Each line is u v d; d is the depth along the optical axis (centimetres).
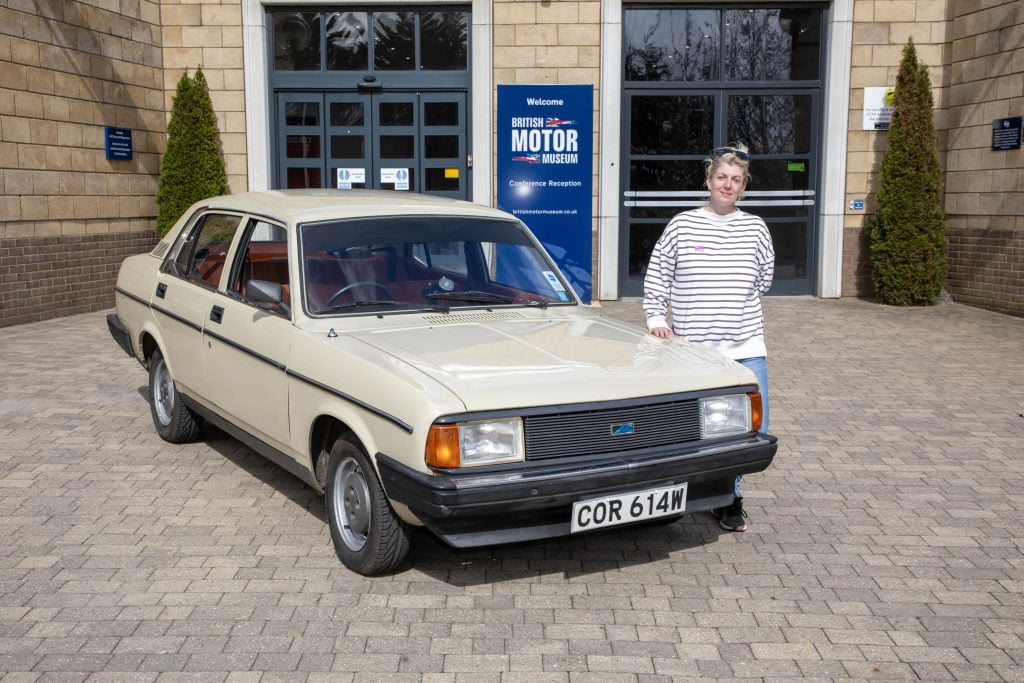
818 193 1364
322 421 473
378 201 571
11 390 803
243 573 455
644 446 432
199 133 1293
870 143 1344
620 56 1312
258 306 527
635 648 390
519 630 404
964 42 1284
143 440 666
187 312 596
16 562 463
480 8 1301
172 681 358
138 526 511
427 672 368
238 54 1325
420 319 504
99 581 443
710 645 393
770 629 407
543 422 411
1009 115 1205
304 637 394
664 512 439
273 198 586
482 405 401
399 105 1352
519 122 1317
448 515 391
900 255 1283
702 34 1339
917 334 1093
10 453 633
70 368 890
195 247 625
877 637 400
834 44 1320
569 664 376
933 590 446
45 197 1148
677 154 1355
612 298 1350
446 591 441
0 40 1072
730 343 511
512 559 480
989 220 1250
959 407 777
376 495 434
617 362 455
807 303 1327
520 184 1326
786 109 1353
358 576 455
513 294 549
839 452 660
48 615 409
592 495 418
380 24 1338
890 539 508
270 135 1353
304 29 1342
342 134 1360
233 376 543
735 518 517
